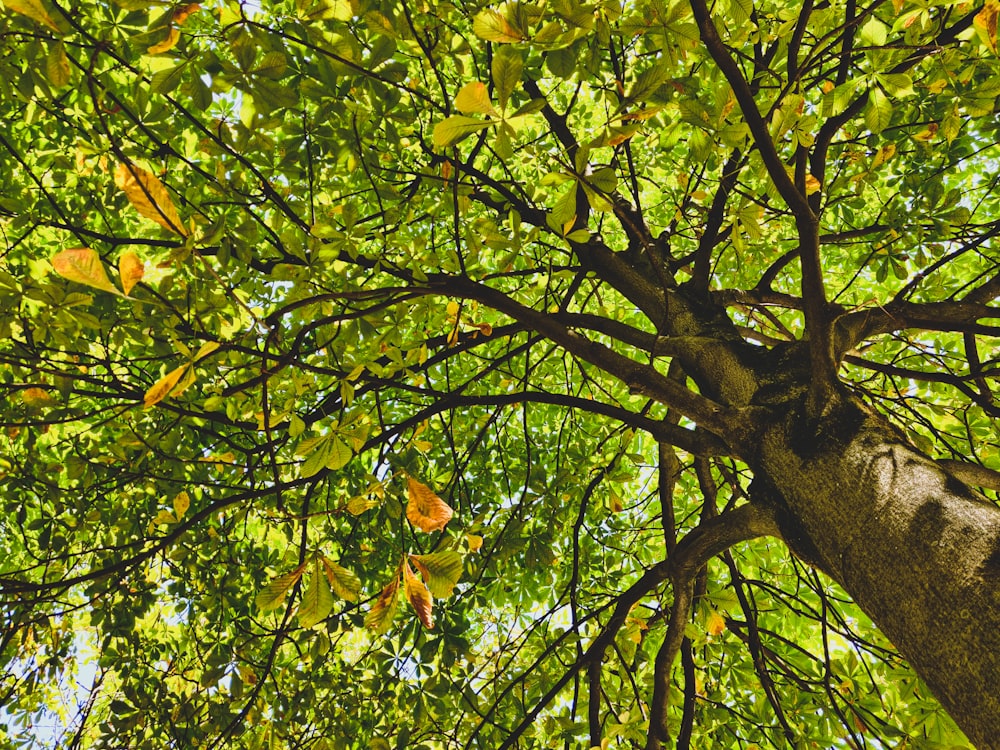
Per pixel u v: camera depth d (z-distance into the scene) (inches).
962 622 56.9
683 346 106.3
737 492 137.3
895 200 133.4
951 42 90.5
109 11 108.0
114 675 201.0
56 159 117.0
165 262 55.4
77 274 42.1
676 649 108.0
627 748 132.0
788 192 73.6
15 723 173.6
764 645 146.4
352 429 69.3
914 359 171.3
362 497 69.1
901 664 129.6
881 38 77.3
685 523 201.0
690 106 72.7
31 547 187.6
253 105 80.1
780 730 150.2
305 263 91.4
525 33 50.3
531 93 131.1
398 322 97.7
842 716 124.8
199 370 57.2
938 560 61.6
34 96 106.7
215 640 174.6
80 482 157.8
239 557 171.9
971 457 154.9
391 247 115.0
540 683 157.0
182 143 152.8
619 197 136.5
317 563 57.4
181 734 143.0
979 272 181.3
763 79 100.6
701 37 63.9
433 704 144.9
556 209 61.1
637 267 134.0
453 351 122.8
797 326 204.2
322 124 111.5
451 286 89.4
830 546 73.1
